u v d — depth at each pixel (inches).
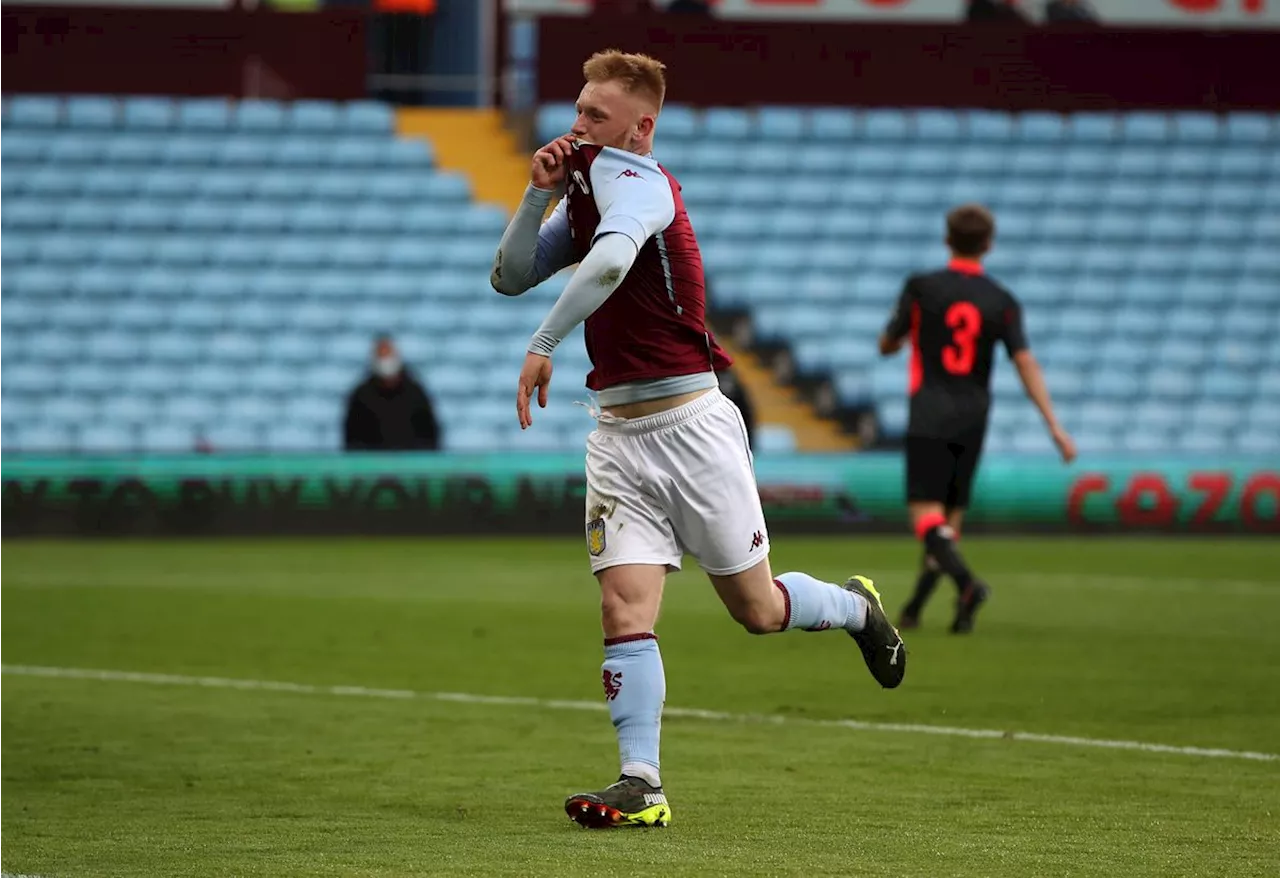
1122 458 2696.9
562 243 708.7
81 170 3287.4
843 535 2647.6
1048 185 3469.5
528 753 882.8
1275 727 983.0
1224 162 3531.0
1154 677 1197.7
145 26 3422.7
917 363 1448.1
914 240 3334.2
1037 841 645.9
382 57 3639.3
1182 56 3543.3
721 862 594.2
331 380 2987.2
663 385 669.3
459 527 2613.2
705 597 1825.8
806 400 3056.1
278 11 3489.2
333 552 2327.8
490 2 3641.7
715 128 3435.0
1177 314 3250.5
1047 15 3501.5
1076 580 1991.9
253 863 593.9
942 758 866.8
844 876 571.8
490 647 1371.8
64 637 1429.6
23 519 2539.4
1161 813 711.7
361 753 881.5
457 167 3422.7
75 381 2940.5
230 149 3358.8
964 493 1472.7
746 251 3250.5
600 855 607.2
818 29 3469.5
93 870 582.6
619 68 673.6
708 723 992.9
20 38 3378.4
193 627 1501.0
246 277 3134.8
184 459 2573.8
